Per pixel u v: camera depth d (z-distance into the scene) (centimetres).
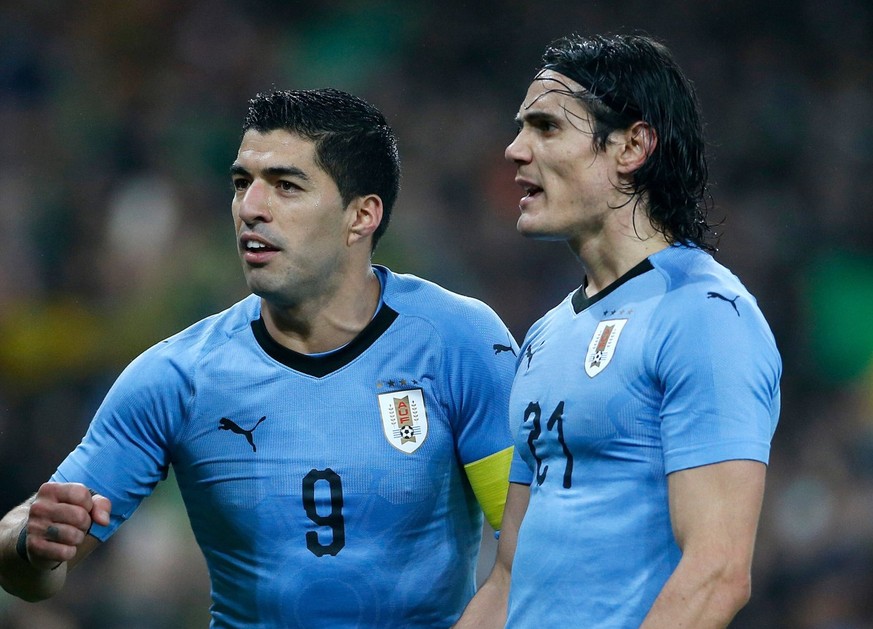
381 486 1151
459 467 1207
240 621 1184
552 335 1048
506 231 4238
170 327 3800
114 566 2852
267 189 1129
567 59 1027
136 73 4750
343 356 1171
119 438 1175
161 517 2936
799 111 4719
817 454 3562
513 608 1022
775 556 3278
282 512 1147
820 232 4375
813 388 3966
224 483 1160
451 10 4919
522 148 1031
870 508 3362
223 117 4644
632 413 952
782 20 4916
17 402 3634
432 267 4053
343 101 1166
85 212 4184
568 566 970
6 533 1137
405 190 4353
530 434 1026
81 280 3944
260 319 1190
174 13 4891
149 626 2781
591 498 967
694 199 1043
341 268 1161
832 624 3086
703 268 978
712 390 912
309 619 1152
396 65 4825
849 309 4156
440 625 1193
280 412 1156
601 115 1008
